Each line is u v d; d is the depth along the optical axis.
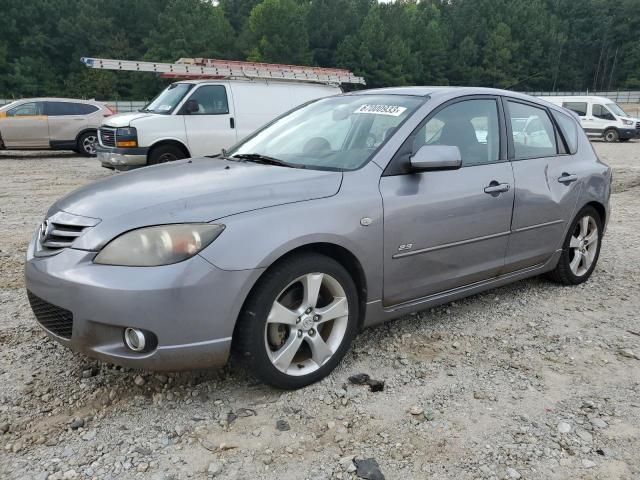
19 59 76.06
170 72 12.71
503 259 4.03
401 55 88.62
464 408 2.90
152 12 86.12
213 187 2.98
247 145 4.11
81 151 15.47
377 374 3.23
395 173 3.37
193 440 2.61
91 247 2.67
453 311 4.21
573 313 4.22
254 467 2.43
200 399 2.94
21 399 2.91
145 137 10.05
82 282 2.60
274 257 2.75
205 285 2.60
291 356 2.95
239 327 2.79
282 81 11.91
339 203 3.05
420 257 3.45
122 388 3.03
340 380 3.16
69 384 3.06
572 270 4.76
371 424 2.75
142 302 2.52
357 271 3.20
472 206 3.67
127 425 2.71
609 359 3.48
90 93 72.31
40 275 2.78
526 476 2.40
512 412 2.88
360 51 87.12
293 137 3.92
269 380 2.90
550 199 4.27
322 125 3.91
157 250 2.59
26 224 6.88
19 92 73.44
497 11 105.88
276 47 82.19
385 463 2.47
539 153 4.39
